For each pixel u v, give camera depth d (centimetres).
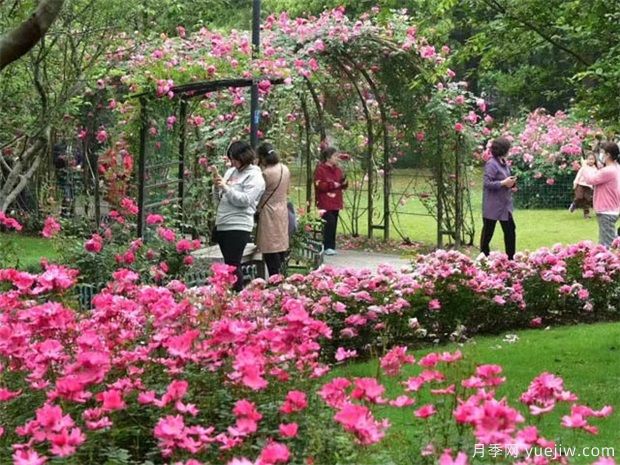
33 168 784
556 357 751
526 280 913
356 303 767
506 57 850
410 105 1638
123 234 980
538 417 380
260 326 529
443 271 842
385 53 1570
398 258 1520
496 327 887
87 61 877
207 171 1297
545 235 1788
